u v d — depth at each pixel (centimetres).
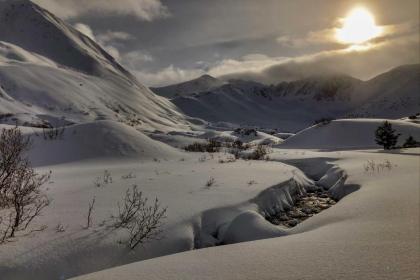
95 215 720
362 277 404
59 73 17962
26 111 12138
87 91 17500
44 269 515
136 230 655
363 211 774
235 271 454
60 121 11781
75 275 526
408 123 5272
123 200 852
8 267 499
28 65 17688
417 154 2331
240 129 8694
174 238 669
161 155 1964
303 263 465
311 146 4975
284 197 1131
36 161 1664
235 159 2070
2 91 13200
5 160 824
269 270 448
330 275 417
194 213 782
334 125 5366
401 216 692
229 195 958
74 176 1239
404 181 1120
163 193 955
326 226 700
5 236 585
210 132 7719
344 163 1831
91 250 573
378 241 537
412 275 400
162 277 447
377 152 2634
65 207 779
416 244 508
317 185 1545
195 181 1150
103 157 1764
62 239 588
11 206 770
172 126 18625
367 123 5234
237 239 722
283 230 729
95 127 2011
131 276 459
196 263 502
